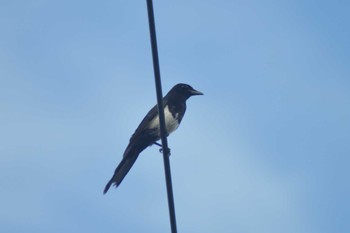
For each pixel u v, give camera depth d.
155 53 9.16
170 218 9.01
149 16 9.11
